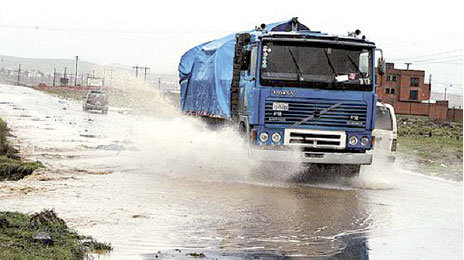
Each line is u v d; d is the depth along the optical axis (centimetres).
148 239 973
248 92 1612
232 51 1905
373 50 1602
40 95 9244
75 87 14075
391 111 1950
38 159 1853
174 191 1423
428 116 9144
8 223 899
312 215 1232
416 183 1803
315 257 917
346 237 1061
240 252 925
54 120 3675
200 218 1149
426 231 1138
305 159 1571
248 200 1355
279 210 1263
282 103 1560
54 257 772
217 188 1491
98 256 859
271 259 894
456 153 2880
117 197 1316
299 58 1570
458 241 1060
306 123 1570
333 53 1580
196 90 2191
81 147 2227
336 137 1587
